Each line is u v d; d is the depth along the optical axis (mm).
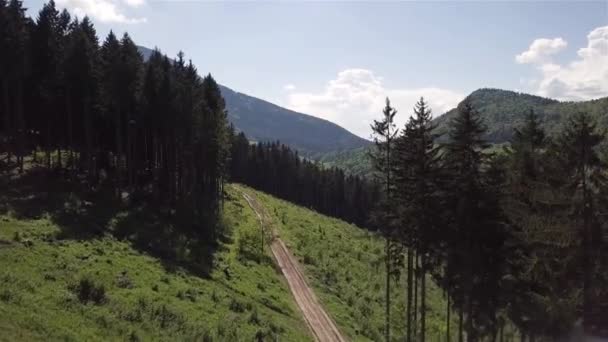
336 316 46406
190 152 72188
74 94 60750
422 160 32781
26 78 63812
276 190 159750
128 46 72000
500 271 29469
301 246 74625
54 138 69812
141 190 66062
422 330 35094
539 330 30031
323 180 170750
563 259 26766
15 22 57188
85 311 25266
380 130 38438
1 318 19859
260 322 36469
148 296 31984
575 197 25875
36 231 38594
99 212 50938
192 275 42344
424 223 32625
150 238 48656
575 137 25656
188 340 27234
